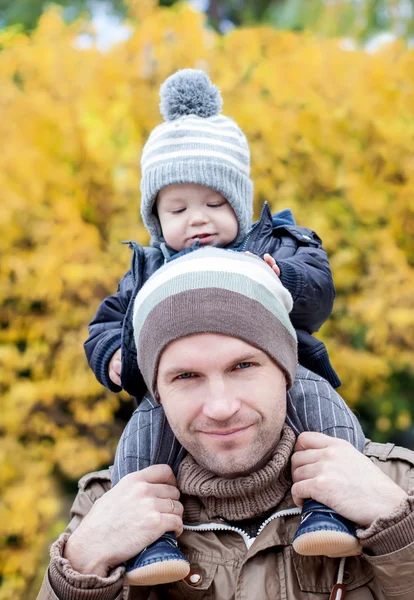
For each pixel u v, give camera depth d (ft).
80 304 12.44
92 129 11.66
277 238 7.14
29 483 12.30
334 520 4.75
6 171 11.77
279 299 5.10
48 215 11.93
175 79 7.10
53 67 12.31
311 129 12.41
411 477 5.53
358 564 5.01
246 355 4.71
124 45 12.67
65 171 12.03
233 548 5.10
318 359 6.56
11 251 11.98
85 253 11.93
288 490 5.24
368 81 12.58
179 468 5.30
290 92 12.45
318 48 12.86
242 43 12.99
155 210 7.34
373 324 12.75
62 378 12.29
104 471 6.27
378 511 4.68
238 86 12.78
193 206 6.95
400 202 12.66
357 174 12.48
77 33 12.86
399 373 14.20
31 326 12.36
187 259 5.03
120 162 11.93
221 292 4.77
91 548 4.88
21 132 11.93
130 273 7.38
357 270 13.02
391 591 4.63
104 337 6.75
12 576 12.29
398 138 12.39
